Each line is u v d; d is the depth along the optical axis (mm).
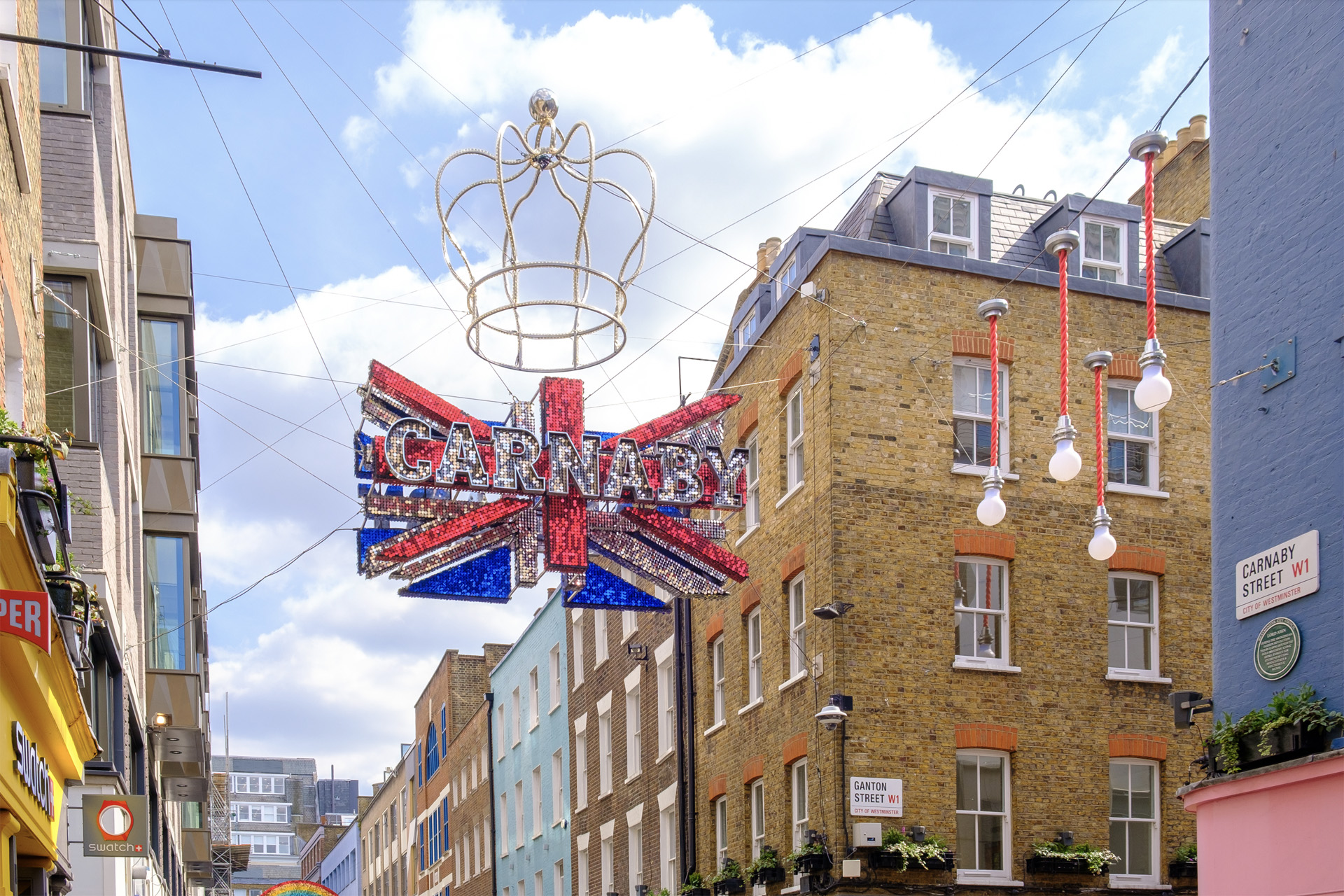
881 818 20406
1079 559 22203
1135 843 21531
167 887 32781
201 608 36094
